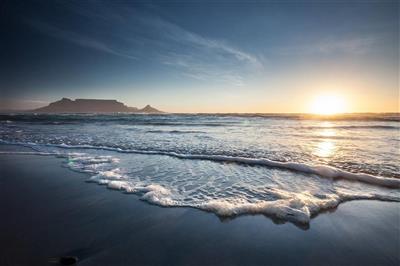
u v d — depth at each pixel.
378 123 29.41
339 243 3.13
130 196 4.77
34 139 13.23
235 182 5.70
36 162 7.75
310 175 6.31
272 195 4.82
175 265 2.65
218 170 6.81
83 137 14.25
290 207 4.09
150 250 2.93
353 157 8.52
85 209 4.14
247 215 3.91
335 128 22.09
